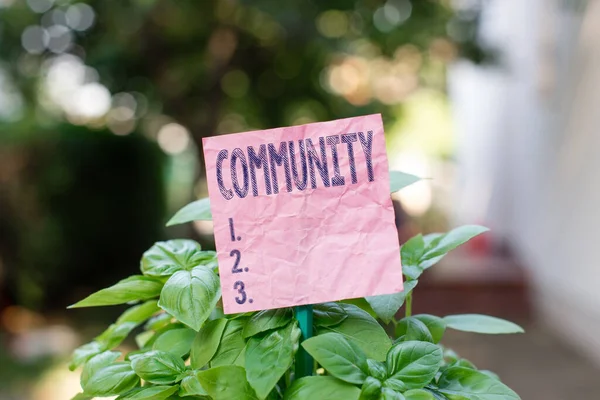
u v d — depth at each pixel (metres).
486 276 3.95
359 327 0.67
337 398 0.59
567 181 3.17
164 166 4.81
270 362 0.61
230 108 3.84
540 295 3.70
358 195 0.66
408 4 3.08
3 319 3.53
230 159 0.67
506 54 3.31
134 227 4.50
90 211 4.20
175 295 0.65
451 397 0.63
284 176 0.67
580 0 2.88
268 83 3.63
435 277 3.92
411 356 0.62
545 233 3.62
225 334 0.69
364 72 3.76
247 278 0.66
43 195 3.90
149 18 3.23
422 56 3.35
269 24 3.18
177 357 0.69
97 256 4.34
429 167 6.89
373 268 0.65
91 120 3.96
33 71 3.27
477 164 6.26
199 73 3.51
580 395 2.40
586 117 2.89
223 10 3.28
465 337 3.25
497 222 5.33
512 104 4.60
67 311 3.80
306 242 0.66
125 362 0.71
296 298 0.65
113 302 0.74
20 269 3.71
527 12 3.99
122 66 3.29
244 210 0.67
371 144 0.66
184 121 3.69
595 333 2.83
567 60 3.17
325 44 2.90
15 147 3.71
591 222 2.81
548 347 3.05
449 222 6.98
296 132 0.67
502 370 2.72
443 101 5.71
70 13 3.17
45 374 2.69
